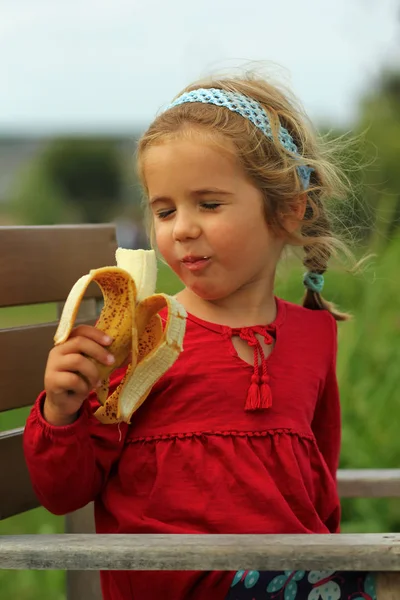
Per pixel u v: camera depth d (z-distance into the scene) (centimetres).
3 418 425
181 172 187
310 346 210
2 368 203
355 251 254
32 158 2400
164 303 168
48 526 332
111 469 193
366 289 354
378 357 338
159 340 171
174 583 181
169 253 192
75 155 2302
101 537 158
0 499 201
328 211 223
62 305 230
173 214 192
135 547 152
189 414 190
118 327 166
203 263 190
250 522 183
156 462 188
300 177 207
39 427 174
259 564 148
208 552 149
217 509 183
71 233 223
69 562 154
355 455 322
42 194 2073
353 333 342
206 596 179
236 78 217
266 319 206
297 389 200
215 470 186
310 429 203
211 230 188
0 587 311
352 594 171
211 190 187
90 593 221
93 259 229
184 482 185
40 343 213
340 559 146
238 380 193
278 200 198
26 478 208
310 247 221
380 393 332
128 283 163
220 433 188
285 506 185
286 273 266
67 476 176
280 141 200
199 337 196
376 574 151
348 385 331
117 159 2306
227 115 195
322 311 221
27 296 209
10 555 155
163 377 191
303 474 195
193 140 187
